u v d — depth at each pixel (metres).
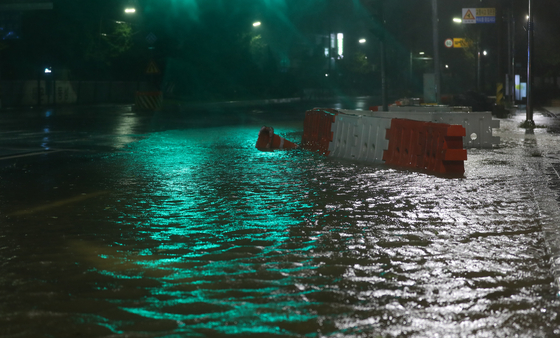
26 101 48.50
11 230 7.06
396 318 4.14
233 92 72.31
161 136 21.30
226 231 6.95
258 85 77.44
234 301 4.53
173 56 61.88
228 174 11.79
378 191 9.67
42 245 6.34
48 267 5.51
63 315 4.27
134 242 6.46
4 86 46.16
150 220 7.60
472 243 6.24
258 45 80.44
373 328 3.96
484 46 63.53
